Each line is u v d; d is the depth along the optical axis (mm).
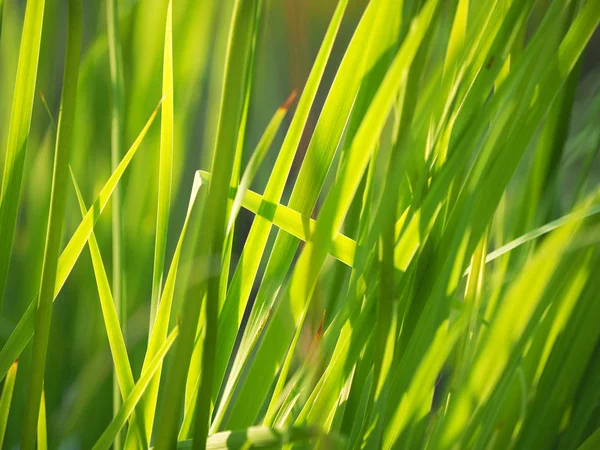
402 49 470
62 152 501
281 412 559
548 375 557
